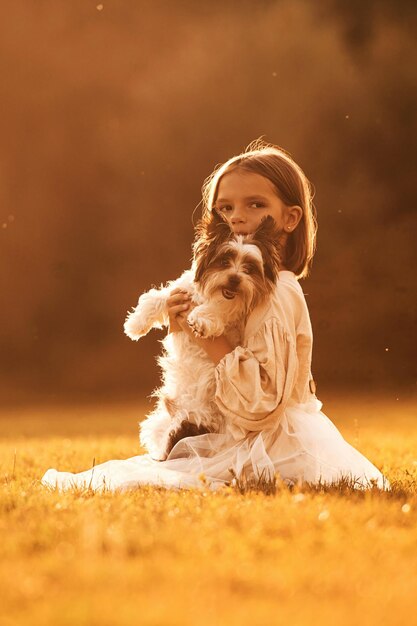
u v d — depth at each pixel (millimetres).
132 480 4980
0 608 2459
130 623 2273
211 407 5215
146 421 5629
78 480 5301
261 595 2602
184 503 4168
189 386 5266
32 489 4902
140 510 3939
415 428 13547
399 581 2738
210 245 5203
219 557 3012
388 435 11484
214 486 4855
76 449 8891
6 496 4430
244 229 5457
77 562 2902
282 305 5035
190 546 3139
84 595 2543
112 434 13688
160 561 2934
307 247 5668
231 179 5508
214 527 3475
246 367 4867
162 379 5867
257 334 4977
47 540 3279
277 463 5012
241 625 2281
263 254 5078
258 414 4922
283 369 4961
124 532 3332
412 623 2354
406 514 3873
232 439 5164
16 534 3355
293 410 5195
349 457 5234
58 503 4145
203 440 5156
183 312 5227
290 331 5027
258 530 3361
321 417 5375
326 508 3848
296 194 5574
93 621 2283
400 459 7414
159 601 2475
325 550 3125
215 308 4961
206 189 6180
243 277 4902
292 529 3422
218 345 5027
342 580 2732
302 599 2562
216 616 2359
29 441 11992
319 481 4809
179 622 2293
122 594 2557
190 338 5250
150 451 5527
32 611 2408
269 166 5488
